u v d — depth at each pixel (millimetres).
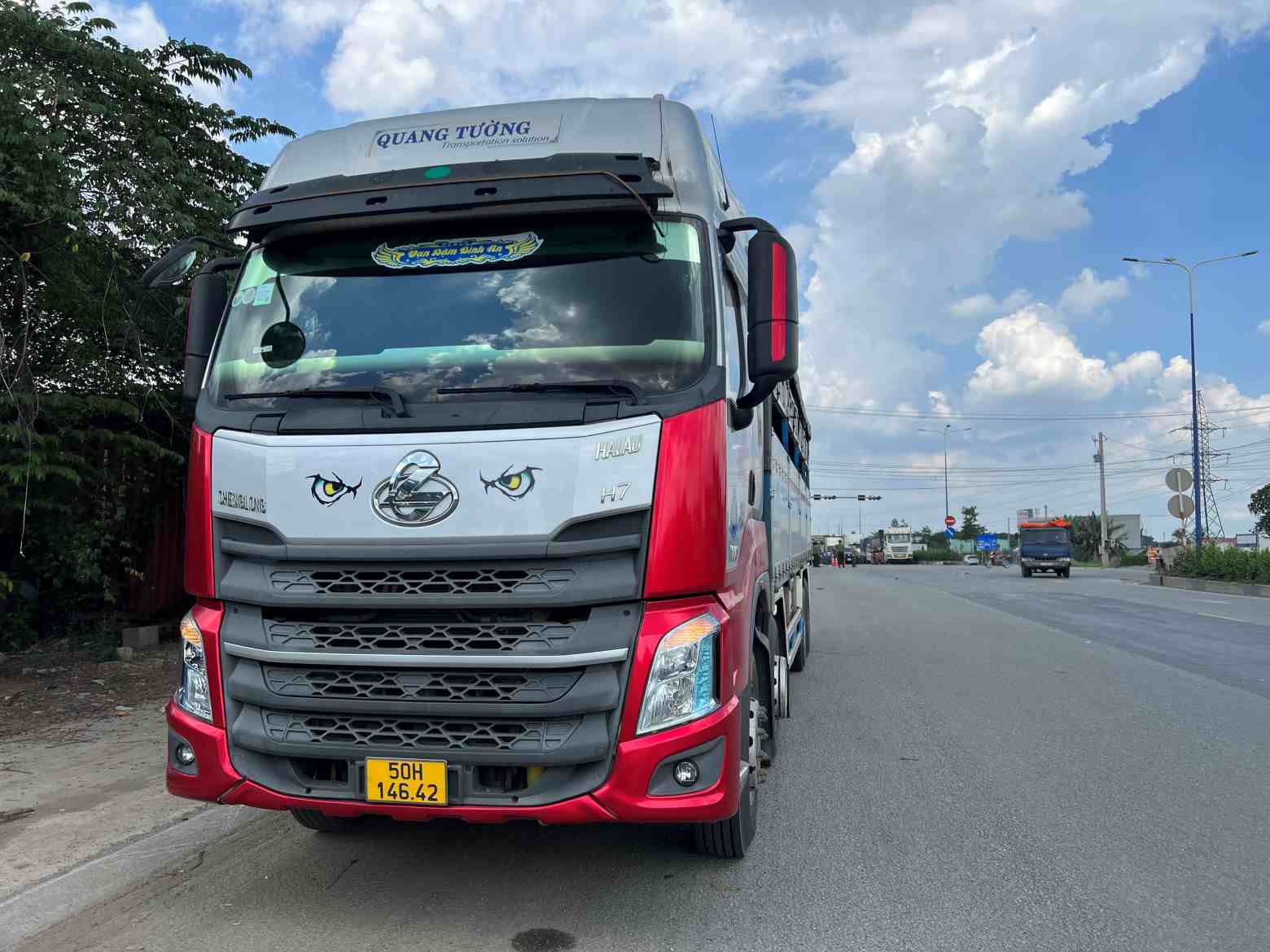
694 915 3824
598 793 3350
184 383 4289
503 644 3414
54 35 9062
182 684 3822
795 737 7055
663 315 3750
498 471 3436
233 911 3844
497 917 3793
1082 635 13859
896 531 73625
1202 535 37219
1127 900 3994
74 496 9758
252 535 3664
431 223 3955
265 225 4035
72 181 8805
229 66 10750
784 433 6836
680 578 3445
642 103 4352
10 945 3527
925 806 5348
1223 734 7172
